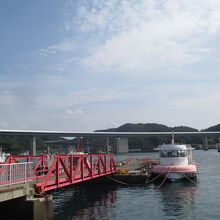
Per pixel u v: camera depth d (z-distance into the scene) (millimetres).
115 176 46594
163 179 48344
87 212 29312
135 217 27625
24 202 23219
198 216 27891
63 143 175625
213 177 58875
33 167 31859
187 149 52812
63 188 43969
